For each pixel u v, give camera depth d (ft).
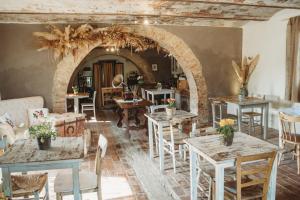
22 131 16.75
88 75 40.47
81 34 19.60
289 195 11.05
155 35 21.86
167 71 40.98
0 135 14.57
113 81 38.73
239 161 7.89
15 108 18.38
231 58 24.00
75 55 20.29
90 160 15.87
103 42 20.57
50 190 11.94
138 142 19.44
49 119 15.90
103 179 13.14
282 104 20.51
